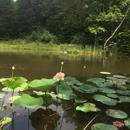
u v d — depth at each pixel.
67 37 23.28
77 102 3.00
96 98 3.14
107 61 10.63
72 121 2.41
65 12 24.17
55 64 8.09
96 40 18.69
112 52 16.11
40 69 6.46
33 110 2.69
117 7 17.00
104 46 16.88
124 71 6.97
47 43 22.92
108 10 17.27
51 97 3.11
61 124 2.31
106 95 3.48
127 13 17.28
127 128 2.25
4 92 3.42
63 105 2.97
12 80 2.57
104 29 17.28
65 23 22.17
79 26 21.11
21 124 2.25
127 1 16.33
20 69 6.27
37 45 21.83
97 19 16.88
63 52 16.72
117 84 4.24
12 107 2.74
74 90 3.82
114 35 17.50
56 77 2.81
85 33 20.78
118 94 3.59
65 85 3.38
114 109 2.81
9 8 28.34
